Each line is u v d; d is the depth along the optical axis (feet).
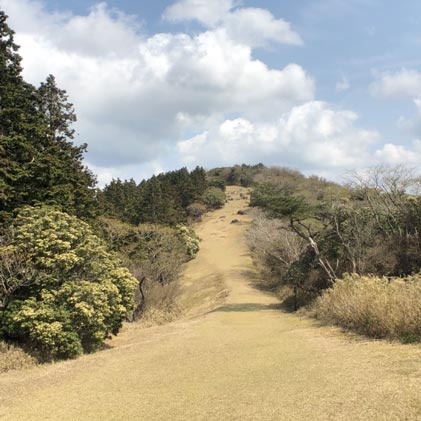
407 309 34.22
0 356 36.70
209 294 142.20
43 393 26.35
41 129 64.54
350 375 23.80
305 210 90.27
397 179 92.38
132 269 89.71
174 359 35.24
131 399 23.43
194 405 21.26
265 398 21.12
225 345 41.78
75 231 45.37
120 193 207.62
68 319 40.24
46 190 60.39
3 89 60.85
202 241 257.14
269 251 138.72
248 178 409.69
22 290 42.75
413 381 21.01
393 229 86.07
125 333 60.18
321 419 17.20
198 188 329.93
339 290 57.62
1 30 65.57
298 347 36.68
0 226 48.47
